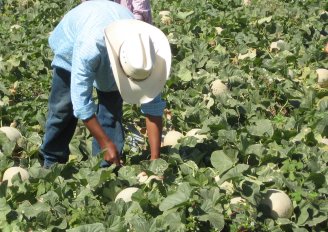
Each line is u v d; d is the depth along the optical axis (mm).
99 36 5117
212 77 8289
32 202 5664
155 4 12422
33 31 10578
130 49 5039
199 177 5613
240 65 9023
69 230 4848
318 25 10648
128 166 5980
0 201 5406
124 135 6492
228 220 5254
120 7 5406
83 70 5148
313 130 6758
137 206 5297
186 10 12062
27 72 8805
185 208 5227
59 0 12805
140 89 5211
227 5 12570
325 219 5266
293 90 7902
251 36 9914
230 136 6332
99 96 5961
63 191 5555
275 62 8719
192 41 9609
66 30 5500
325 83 8523
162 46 5215
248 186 5367
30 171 5906
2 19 11625
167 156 6137
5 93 8008
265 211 5309
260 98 7605
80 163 6215
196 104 7543
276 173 5703
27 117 7402
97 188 5660
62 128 5988
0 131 6699
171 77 8242
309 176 5605
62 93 5777
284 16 10969
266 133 6594
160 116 5605
